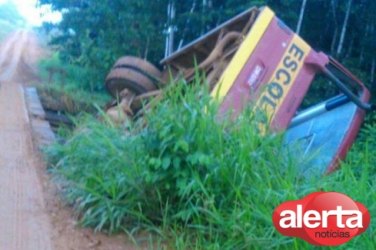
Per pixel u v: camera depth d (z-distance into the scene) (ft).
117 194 13.69
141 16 53.83
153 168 13.38
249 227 11.96
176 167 13.19
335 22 47.52
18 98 36.24
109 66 53.52
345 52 47.57
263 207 12.15
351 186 13.65
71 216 14.25
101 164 14.64
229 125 14.66
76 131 18.56
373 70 45.47
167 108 14.26
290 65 20.84
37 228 13.25
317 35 49.75
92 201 13.87
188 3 53.78
